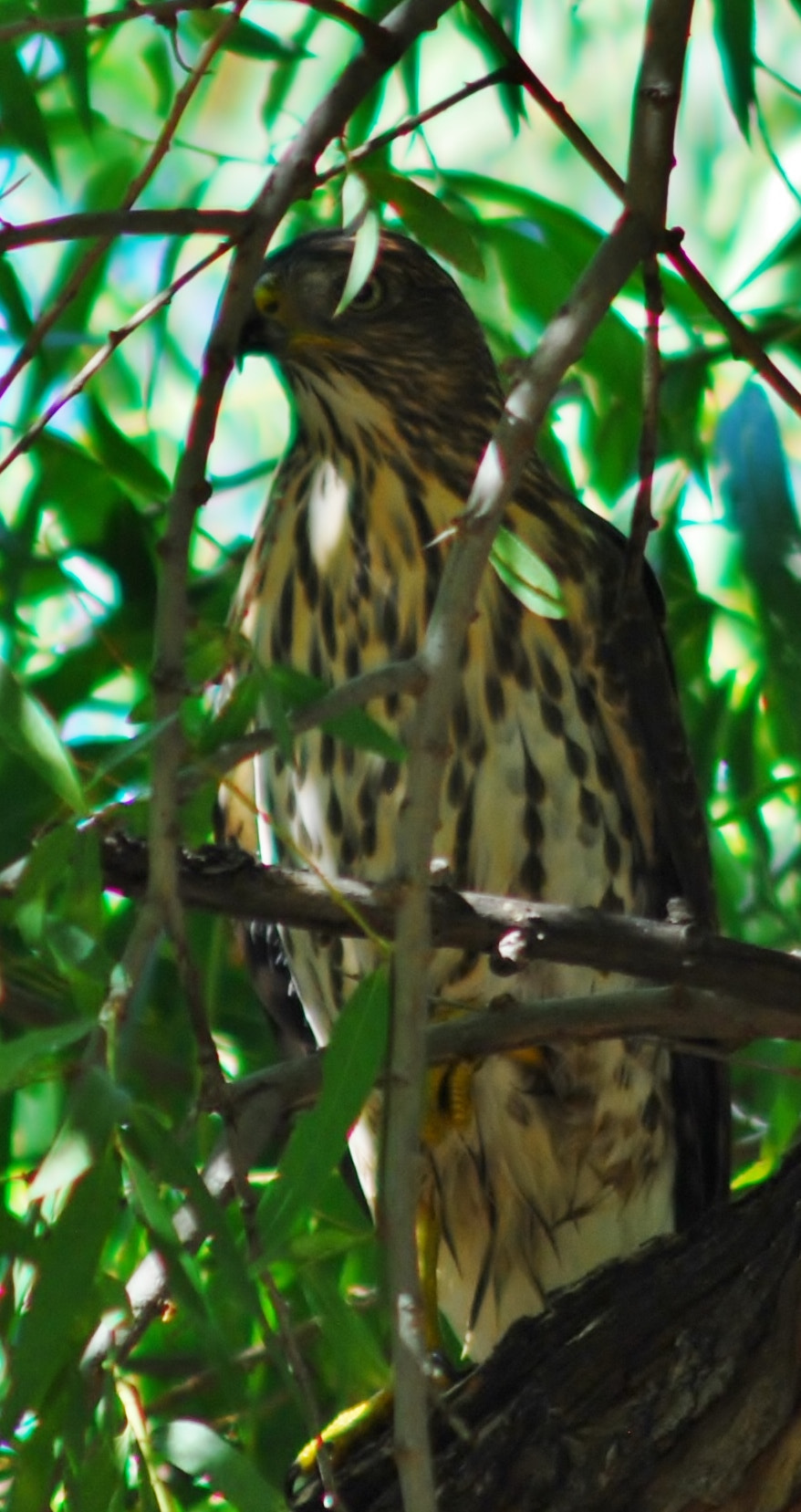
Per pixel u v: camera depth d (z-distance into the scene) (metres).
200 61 5.14
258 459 11.88
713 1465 5.58
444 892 5.46
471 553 4.50
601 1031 6.12
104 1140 3.97
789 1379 5.56
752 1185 6.87
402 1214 3.96
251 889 5.22
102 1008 4.05
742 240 12.31
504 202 8.37
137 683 8.36
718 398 10.09
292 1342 4.29
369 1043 4.37
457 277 9.31
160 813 4.19
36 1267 4.37
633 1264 6.01
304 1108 6.34
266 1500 4.55
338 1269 7.53
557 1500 5.66
